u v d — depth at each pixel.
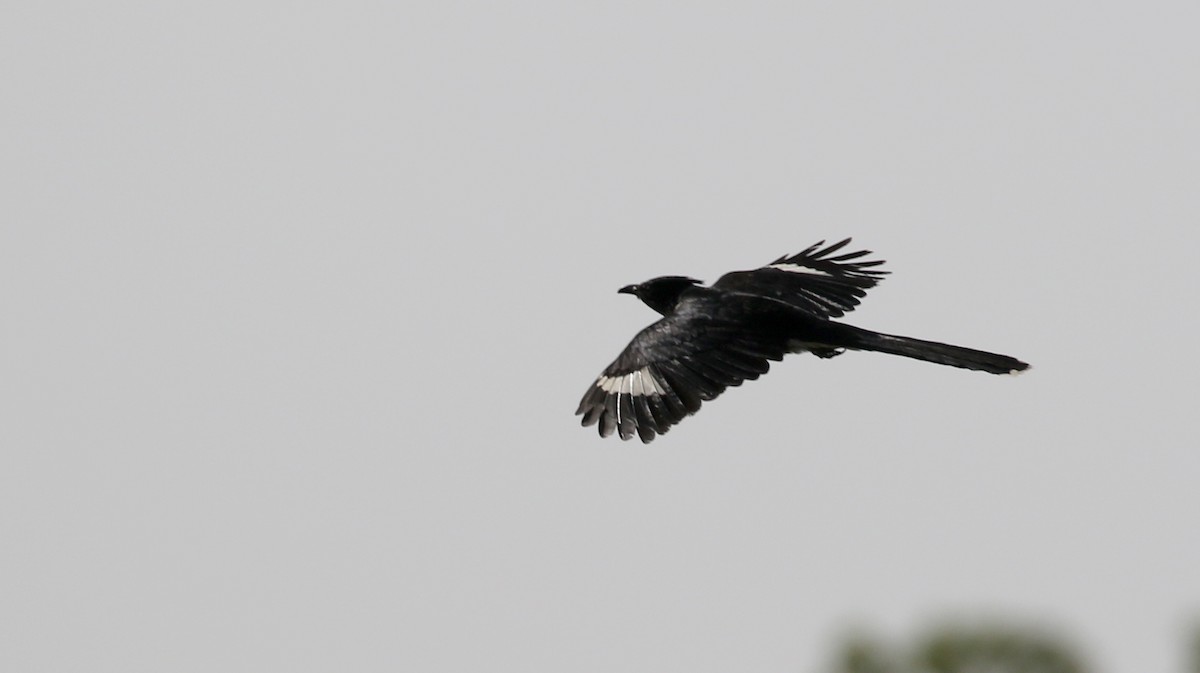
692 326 17.36
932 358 17.48
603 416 16.86
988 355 17.38
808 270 18.77
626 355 17.23
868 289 18.41
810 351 17.64
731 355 17.25
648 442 16.59
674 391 16.92
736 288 18.52
